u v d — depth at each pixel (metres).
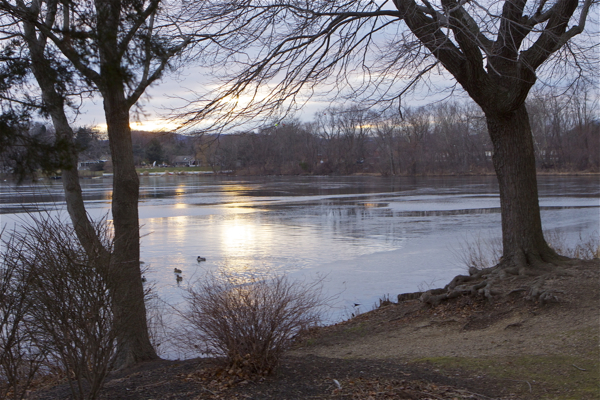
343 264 16.45
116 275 4.18
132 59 5.62
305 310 7.87
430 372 5.41
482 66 8.62
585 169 79.94
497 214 30.73
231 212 34.84
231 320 5.15
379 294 12.53
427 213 32.28
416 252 18.36
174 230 25.34
